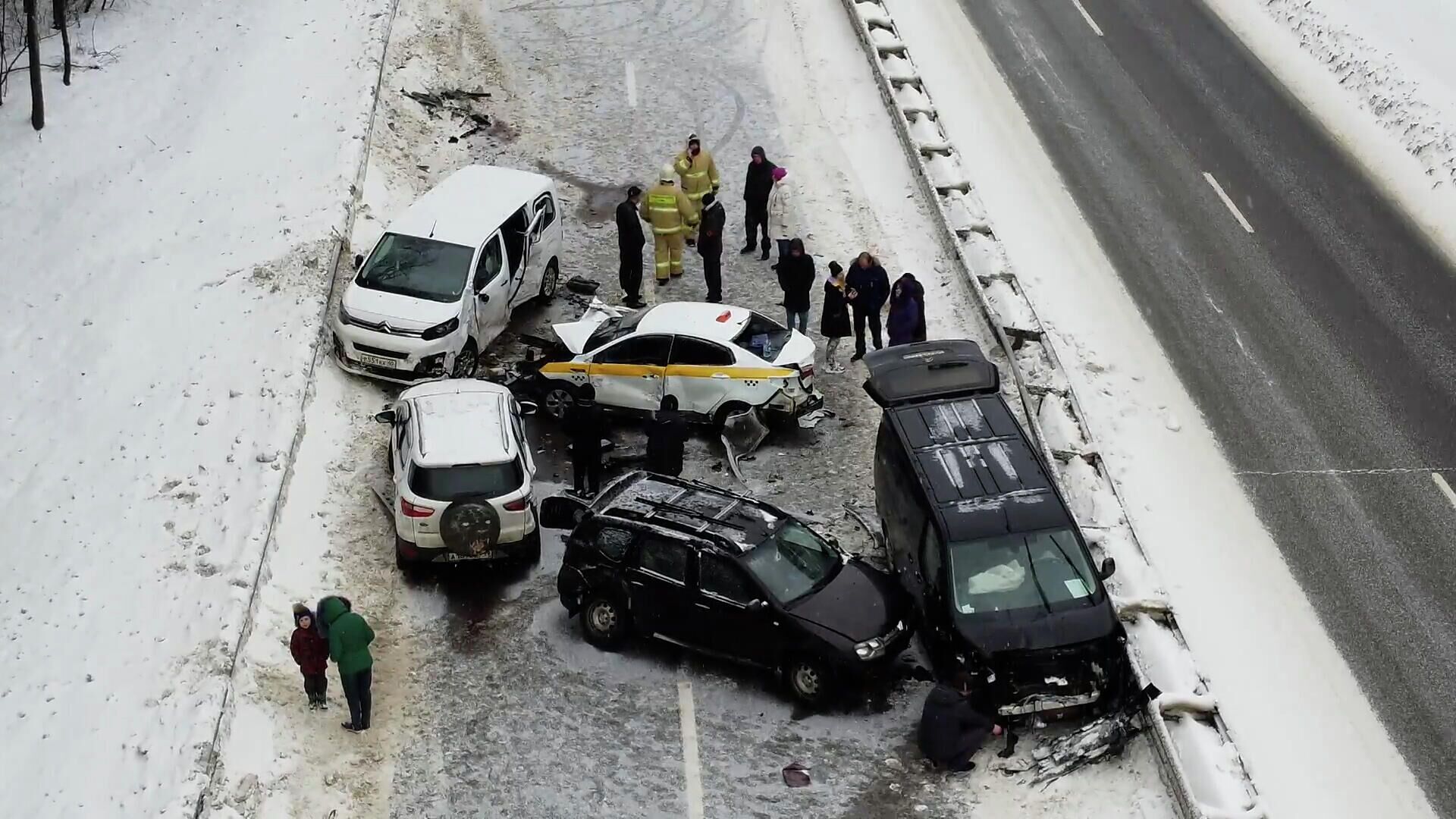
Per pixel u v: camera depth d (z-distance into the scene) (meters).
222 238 63.91
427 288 56.66
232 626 42.22
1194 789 36.91
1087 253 65.00
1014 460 43.91
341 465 51.88
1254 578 46.00
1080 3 90.19
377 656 43.75
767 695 42.22
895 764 39.41
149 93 76.69
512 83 82.19
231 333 57.25
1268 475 50.84
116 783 37.09
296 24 84.44
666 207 63.28
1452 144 70.50
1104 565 41.94
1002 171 71.69
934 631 41.12
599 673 43.28
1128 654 39.62
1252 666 42.41
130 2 87.31
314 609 44.75
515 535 46.50
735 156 74.31
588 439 50.00
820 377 58.53
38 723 39.19
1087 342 58.91
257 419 51.88
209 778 37.03
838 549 44.59
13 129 72.75
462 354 56.78
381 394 56.41
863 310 57.69
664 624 43.06
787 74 81.62
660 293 64.44
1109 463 51.78
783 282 58.62
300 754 39.28
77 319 58.84
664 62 83.50
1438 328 58.84
